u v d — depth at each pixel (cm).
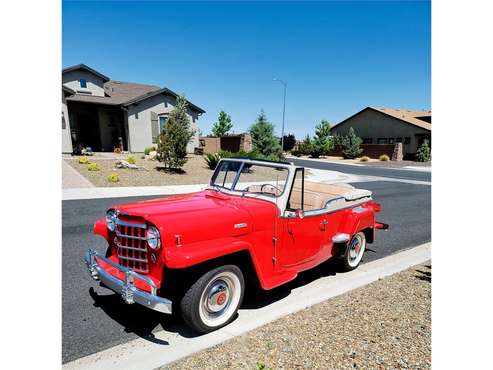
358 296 433
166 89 2325
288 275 415
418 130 3759
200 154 2528
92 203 984
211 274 332
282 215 404
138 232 346
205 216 349
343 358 295
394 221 942
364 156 3906
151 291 317
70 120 2192
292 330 345
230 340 327
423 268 556
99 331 347
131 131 2248
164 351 313
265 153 2406
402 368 281
